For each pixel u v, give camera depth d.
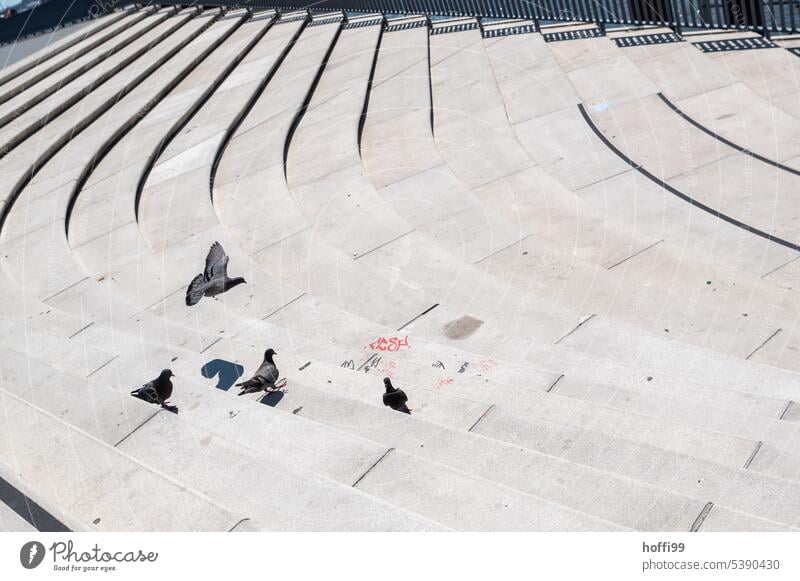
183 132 18.28
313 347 8.35
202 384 7.23
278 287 10.08
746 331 8.17
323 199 13.16
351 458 5.72
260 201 13.54
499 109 15.76
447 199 12.48
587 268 9.78
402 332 8.51
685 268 9.60
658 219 11.34
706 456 5.61
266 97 19.30
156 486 5.23
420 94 17.22
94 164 17.64
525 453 5.62
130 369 7.99
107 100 21.86
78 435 5.98
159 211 14.15
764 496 4.86
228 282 6.63
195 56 24.31
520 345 7.89
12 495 5.31
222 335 8.98
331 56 21.47
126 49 27.30
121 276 11.70
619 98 15.31
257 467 5.55
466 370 7.49
